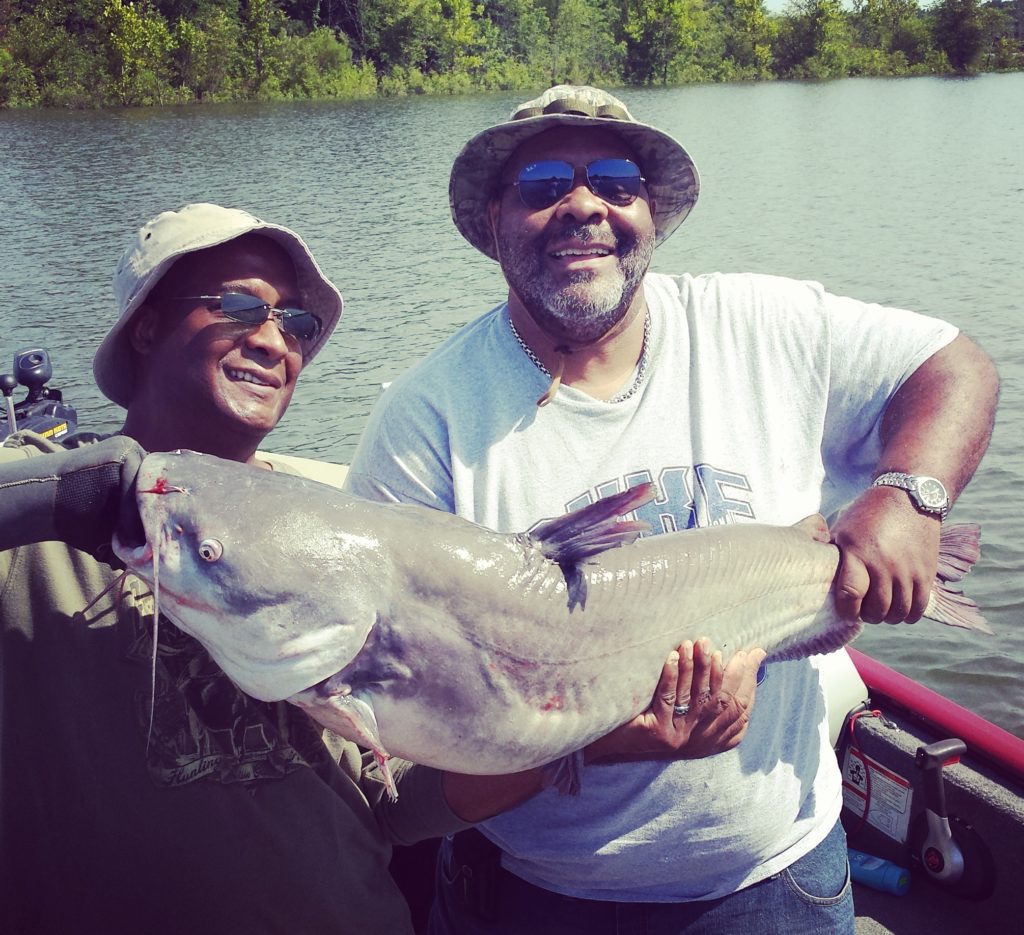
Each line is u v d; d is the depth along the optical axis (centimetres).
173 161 3112
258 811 206
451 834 238
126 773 200
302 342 224
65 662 199
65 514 177
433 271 1762
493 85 6231
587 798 232
